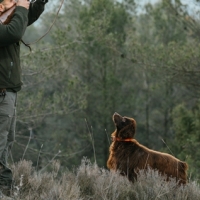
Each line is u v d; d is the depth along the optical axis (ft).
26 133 68.49
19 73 17.02
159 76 61.77
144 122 102.17
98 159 90.12
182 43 86.12
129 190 18.67
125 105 93.81
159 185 18.44
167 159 22.36
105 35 67.62
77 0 85.61
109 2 79.77
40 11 18.92
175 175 22.06
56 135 84.43
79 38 64.18
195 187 19.54
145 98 98.22
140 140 101.65
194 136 64.03
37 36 117.60
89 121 88.99
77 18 86.07
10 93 16.79
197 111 68.08
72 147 83.61
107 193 18.07
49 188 18.49
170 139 97.96
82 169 20.74
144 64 58.75
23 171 20.35
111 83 87.86
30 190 18.29
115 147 22.97
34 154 58.80
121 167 22.45
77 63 88.48
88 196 18.42
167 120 98.53
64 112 57.52
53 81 83.56
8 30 15.90
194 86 59.57
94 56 86.07
